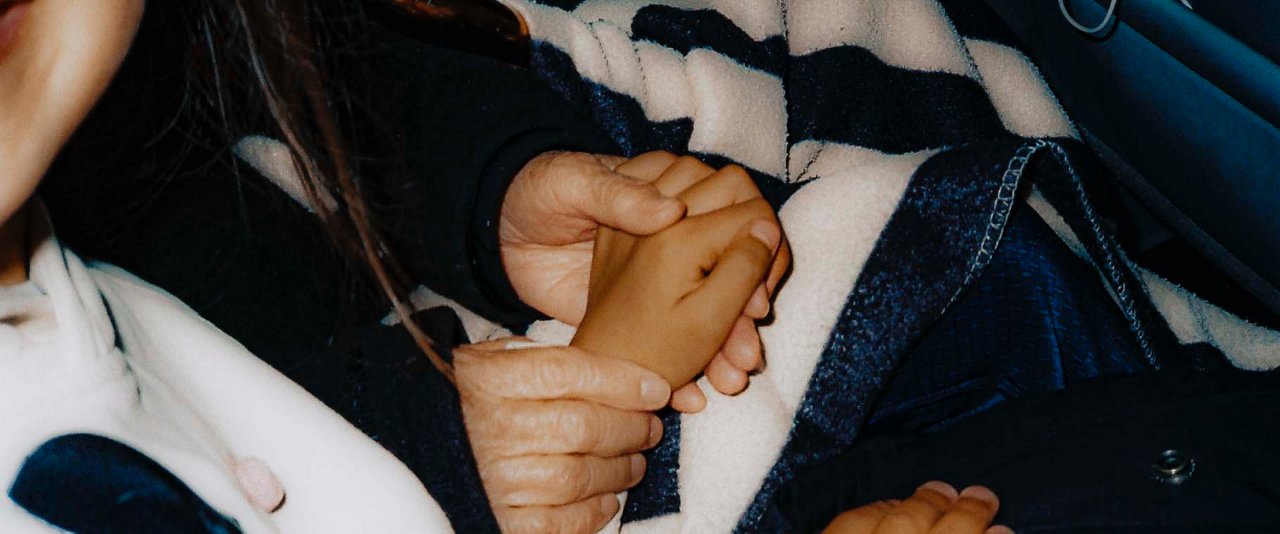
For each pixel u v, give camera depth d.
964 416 0.86
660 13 0.96
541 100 0.86
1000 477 0.72
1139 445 0.71
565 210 0.81
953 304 0.86
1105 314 0.87
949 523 0.68
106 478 0.55
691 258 0.75
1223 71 0.97
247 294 0.85
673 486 0.80
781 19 0.98
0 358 0.55
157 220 0.86
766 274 0.77
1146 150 1.10
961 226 0.83
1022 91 1.03
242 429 0.65
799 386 0.81
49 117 0.52
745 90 0.93
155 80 0.85
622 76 0.92
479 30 0.87
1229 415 0.71
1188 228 1.12
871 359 0.82
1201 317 0.95
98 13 0.52
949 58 1.00
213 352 0.66
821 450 0.80
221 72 0.75
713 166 0.91
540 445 0.73
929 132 1.00
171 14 0.83
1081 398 0.76
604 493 0.76
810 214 0.84
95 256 0.85
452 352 0.76
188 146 0.86
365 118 0.85
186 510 0.57
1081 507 0.69
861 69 0.99
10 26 0.51
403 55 0.86
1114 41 1.07
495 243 0.84
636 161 0.83
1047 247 0.87
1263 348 0.95
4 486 0.54
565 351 0.74
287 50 0.69
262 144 0.87
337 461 0.66
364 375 0.75
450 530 0.69
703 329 0.75
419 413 0.73
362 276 0.85
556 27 0.92
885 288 0.82
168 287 0.85
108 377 0.57
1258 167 0.98
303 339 0.84
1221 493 0.67
